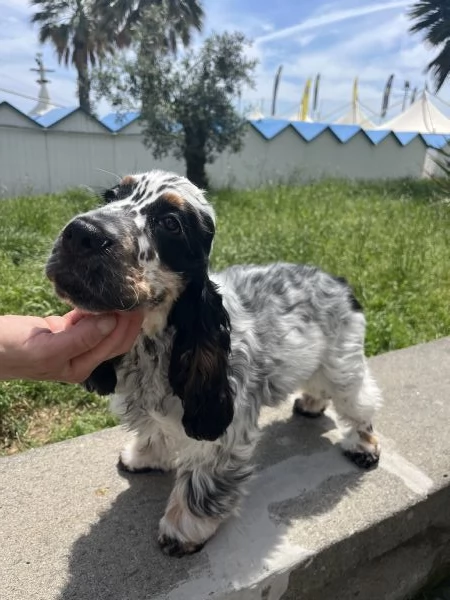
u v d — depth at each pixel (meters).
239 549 0.50
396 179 4.08
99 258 0.39
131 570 0.48
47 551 0.49
